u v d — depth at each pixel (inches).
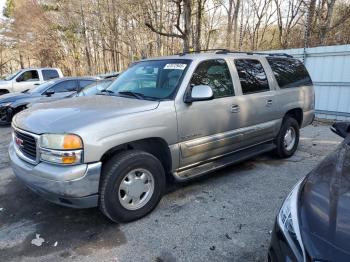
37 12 1158.3
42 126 115.8
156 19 671.1
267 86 187.6
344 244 59.4
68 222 130.3
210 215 133.6
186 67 146.8
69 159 108.1
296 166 196.2
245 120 171.0
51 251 110.4
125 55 860.0
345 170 82.7
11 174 187.9
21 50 1253.1
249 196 152.2
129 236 118.7
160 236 118.3
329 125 330.3
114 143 115.6
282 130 200.8
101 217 133.6
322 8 640.4
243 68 174.1
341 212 66.4
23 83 536.1
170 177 146.3
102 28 907.4
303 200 75.7
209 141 151.9
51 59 1221.7
